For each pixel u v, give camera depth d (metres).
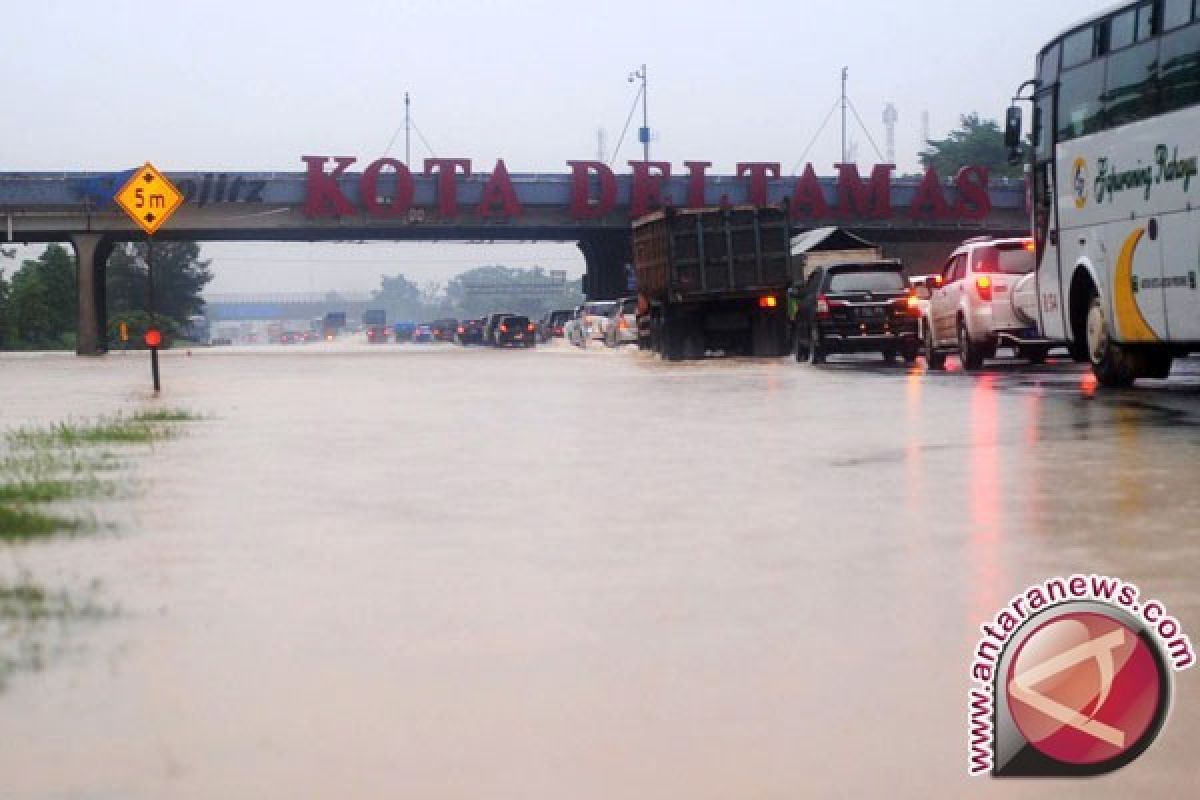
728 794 6.55
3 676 8.73
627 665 8.88
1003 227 121.44
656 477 18.20
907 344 51.12
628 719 7.73
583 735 7.46
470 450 21.97
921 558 12.30
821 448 21.30
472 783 6.73
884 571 11.75
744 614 10.25
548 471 19.03
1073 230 33.41
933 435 22.88
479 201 113.19
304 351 118.44
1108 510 14.84
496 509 15.60
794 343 61.19
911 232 122.38
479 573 11.95
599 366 56.28
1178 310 28.81
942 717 7.67
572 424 26.58
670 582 11.45
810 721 7.64
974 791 6.57
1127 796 6.51
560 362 63.34
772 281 58.03
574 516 15.01
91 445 23.58
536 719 7.75
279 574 11.98
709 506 15.57
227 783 6.77
